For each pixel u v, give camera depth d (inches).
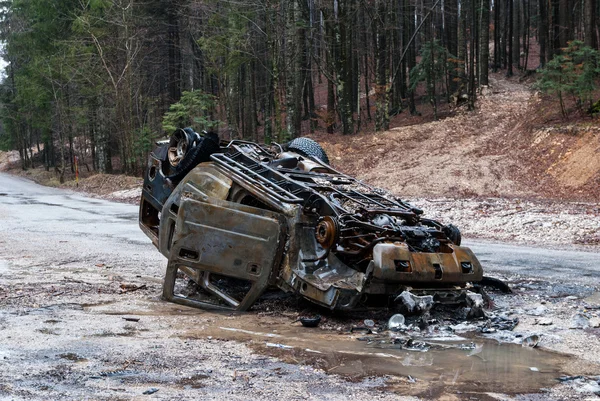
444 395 150.9
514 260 414.3
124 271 362.9
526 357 189.5
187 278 323.0
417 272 230.7
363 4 1476.4
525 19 2224.4
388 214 260.5
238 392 150.6
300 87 1534.2
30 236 539.2
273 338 211.2
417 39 2262.6
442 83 1892.2
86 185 1562.5
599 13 1494.8
